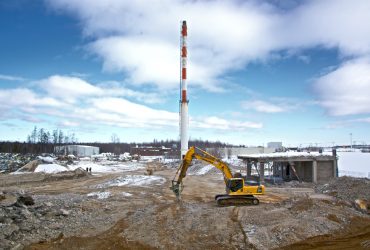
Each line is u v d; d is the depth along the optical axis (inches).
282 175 1891.0
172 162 3378.4
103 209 905.5
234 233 676.1
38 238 636.7
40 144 5177.2
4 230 624.4
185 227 713.6
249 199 995.9
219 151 3946.9
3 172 2180.1
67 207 879.7
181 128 2358.5
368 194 1132.5
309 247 612.1
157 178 1876.2
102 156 4549.7
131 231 695.1
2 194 813.2
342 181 1327.5
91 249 594.2
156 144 7224.4
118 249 596.7
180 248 603.2
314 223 717.9
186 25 2349.9
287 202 944.9
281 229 684.1
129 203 1040.8
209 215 816.9
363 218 796.0
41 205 839.1
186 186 1600.6
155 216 808.3
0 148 4766.2
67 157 3171.8
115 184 1637.6
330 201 981.8
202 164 2672.2
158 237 657.0
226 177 1054.4
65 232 683.4
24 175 1966.0
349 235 680.4
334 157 1690.5
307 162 1753.2
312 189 1467.8
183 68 2342.5
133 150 5295.3
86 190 1438.2
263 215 805.2
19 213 733.3
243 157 1747.0
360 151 4291.3
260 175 1662.2
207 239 645.9
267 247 610.5
